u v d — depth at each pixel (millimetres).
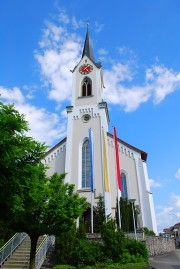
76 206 17344
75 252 19016
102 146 35875
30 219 16281
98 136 36906
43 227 16328
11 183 10312
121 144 37312
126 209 29203
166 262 21672
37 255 18641
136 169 35406
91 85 41875
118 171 29078
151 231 29875
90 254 18750
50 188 17062
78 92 41531
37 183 11875
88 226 31188
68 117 39406
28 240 23125
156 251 27750
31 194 11773
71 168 35344
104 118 38281
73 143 37219
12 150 10062
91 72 43094
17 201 10633
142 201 33281
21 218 15891
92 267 17484
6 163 9898
